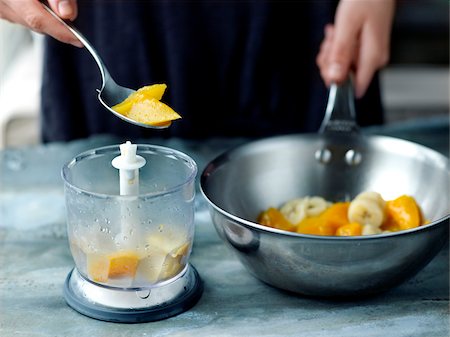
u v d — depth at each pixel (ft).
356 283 2.56
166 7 3.94
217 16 3.98
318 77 4.09
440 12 6.22
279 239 2.47
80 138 4.15
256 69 4.06
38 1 2.89
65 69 4.02
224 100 4.16
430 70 6.44
